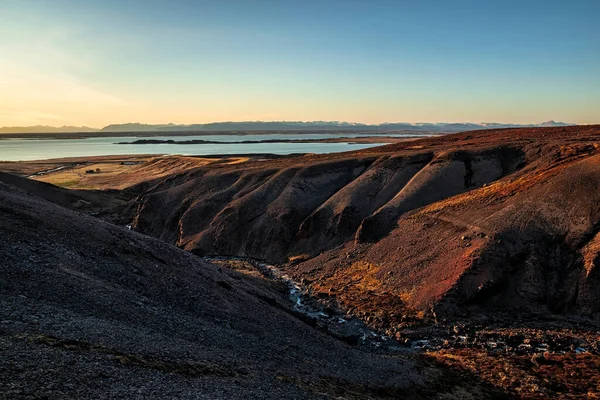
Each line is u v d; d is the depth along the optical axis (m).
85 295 29.27
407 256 70.44
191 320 33.53
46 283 28.70
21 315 22.91
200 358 25.55
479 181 89.19
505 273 57.91
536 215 63.62
